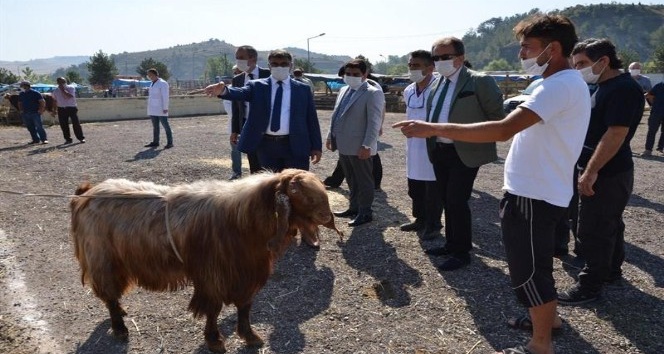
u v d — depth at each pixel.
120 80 63.81
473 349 3.88
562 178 3.20
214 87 5.43
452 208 5.23
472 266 5.45
